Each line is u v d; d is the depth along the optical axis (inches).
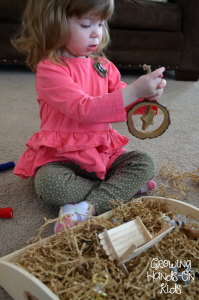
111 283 21.6
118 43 82.7
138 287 21.7
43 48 33.3
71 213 29.7
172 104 68.5
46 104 35.7
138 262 24.7
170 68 86.2
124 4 78.7
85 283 21.6
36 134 37.5
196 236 28.0
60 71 32.5
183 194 37.5
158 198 31.4
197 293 23.1
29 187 38.9
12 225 32.1
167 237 27.1
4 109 61.5
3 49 79.4
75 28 31.0
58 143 33.9
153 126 57.4
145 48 84.2
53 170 32.5
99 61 39.0
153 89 29.6
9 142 48.9
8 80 79.8
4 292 25.1
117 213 30.0
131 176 34.3
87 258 24.3
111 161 37.5
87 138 34.4
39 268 22.9
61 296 21.6
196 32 82.4
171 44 83.5
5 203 35.5
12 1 74.0
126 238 24.8
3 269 22.8
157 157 46.2
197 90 79.8
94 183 34.7
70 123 34.4
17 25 76.8
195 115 63.1
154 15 80.4
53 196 31.7
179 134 54.3
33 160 36.3
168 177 41.9
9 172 41.9
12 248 28.9
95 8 29.2
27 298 22.5
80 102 30.4
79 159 33.6
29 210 34.6
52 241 25.5
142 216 29.9
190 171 42.9
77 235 26.0
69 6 29.5
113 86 39.3
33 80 81.0
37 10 31.8
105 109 30.0
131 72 94.6
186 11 81.2
